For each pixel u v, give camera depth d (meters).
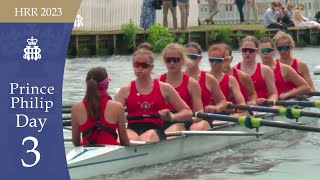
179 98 13.88
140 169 12.95
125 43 37.97
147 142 13.11
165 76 14.84
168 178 12.44
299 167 13.35
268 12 43.41
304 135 16.88
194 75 15.41
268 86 17.47
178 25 43.62
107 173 12.34
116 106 12.58
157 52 37.22
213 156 14.37
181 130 14.08
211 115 14.49
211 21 48.12
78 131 12.77
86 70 28.34
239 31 42.31
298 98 18.23
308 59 34.19
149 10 38.25
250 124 14.48
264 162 13.84
